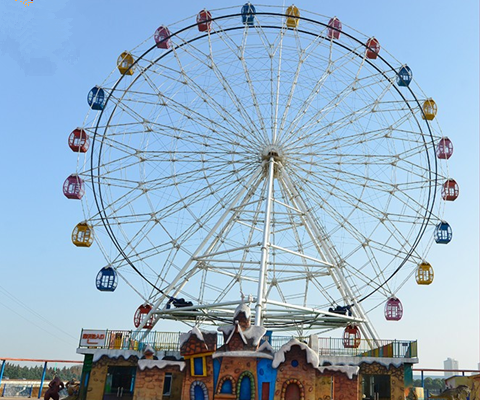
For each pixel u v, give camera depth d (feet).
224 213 129.59
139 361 93.09
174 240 131.13
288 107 136.77
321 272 134.10
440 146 136.26
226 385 86.74
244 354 88.22
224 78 135.13
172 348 109.91
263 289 108.78
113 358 107.14
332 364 105.70
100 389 105.29
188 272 129.70
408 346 107.34
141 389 91.40
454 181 131.75
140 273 128.26
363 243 133.18
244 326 92.89
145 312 128.98
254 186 135.64
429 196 131.34
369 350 113.91
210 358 88.84
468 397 140.67
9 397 150.51
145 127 132.36
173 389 99.71
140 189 132.36
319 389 88.99
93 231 126.93
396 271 130.62
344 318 121.70
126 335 111.04
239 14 130.52
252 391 85.76
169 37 130.00
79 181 124.57
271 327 146.10
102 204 128.16
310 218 130.41
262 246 112.98
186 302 129.29
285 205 123.95
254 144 135.23
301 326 144.15
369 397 105.29
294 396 85.61
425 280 128.36
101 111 129.80
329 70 135.64
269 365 87.71
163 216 132.77
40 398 144.05
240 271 137.90
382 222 135.03
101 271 124.36
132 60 133.39
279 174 135.33
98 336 110.22
